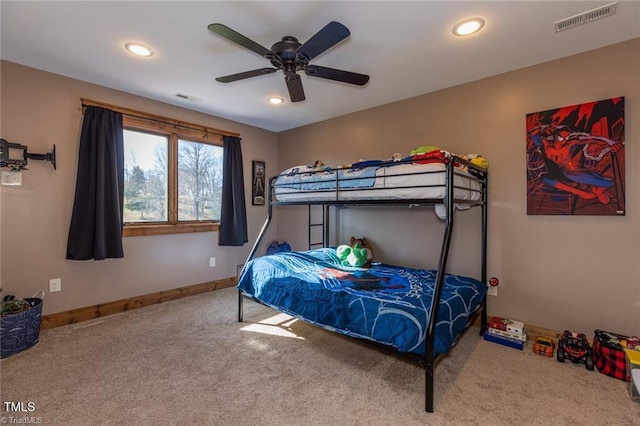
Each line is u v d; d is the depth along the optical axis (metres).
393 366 2.14
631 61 2.15
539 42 2.20
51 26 2.03
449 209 1.82
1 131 2.51
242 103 3.54
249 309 3.29
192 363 2.17
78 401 1.74
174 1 1.78
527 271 2.59
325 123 4.19
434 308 1.68
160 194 3.58
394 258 3.46
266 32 2.10
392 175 2.07
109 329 2.74
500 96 2.71
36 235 2.70
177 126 3.60
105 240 2.96
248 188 4.46
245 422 1.59
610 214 2.21
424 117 3.20
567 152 2.37
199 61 2.52
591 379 1.98
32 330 2.38
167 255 3.58
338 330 1.99
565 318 2.42
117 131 3.07
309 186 2.64
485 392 1.84
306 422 1.59
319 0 1.76
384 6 1.81
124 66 2.61
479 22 1.96
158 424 1.57
